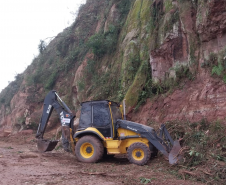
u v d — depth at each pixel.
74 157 10.47
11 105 37.91
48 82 28.38
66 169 7.84
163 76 12.62
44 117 11.41
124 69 15.62
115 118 9.57
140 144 8.34
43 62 34.41
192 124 9.78
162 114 11.49
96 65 20.88
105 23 21.69
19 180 6.48
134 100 13.34
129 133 9.02
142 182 6.30
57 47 30.45
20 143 18.25
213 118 9.48
